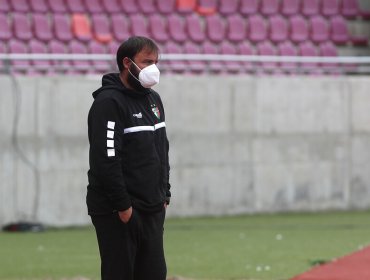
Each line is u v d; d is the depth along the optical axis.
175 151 47.66
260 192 49.56
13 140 43.81
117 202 16.98
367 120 51.69
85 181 45.34
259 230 42.94
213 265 32.41
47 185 44.53
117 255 17.44
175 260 33.69
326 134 50.91
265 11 60.44
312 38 60.09
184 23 57.84
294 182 50.25
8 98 43.75
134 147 17.42
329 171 51.00
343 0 62.56
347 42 60.53
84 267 32.12
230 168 48.84
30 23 54.25
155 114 17.88
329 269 30.70
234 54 56.91
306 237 40.41
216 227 44.16
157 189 17.70
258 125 49.44
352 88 51.38
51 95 44.53
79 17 55.47
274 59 48.56
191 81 48.00
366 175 51.75
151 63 17.64
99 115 17.16
